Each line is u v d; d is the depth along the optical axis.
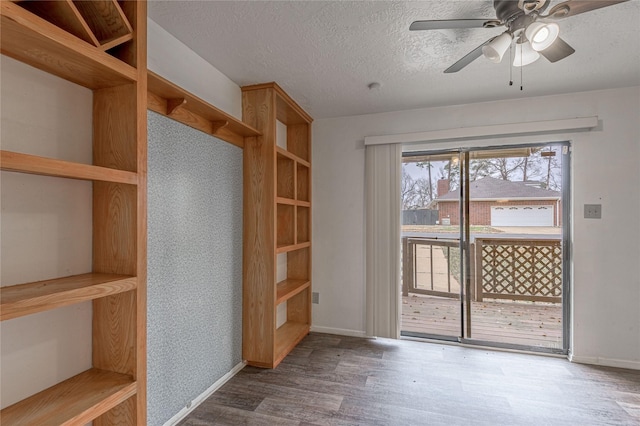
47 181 1.27
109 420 1.37
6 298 0.96
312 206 3.60
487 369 2.65
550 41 1.50
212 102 2.33
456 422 1.95
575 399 2.20
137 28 1.36
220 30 1.90
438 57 2.22
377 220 3.36
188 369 2.03
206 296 2.22
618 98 2.72
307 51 2.14
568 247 2.92
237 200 2.62
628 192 2.69
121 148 1.37
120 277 1.31
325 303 3.55
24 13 0.93
